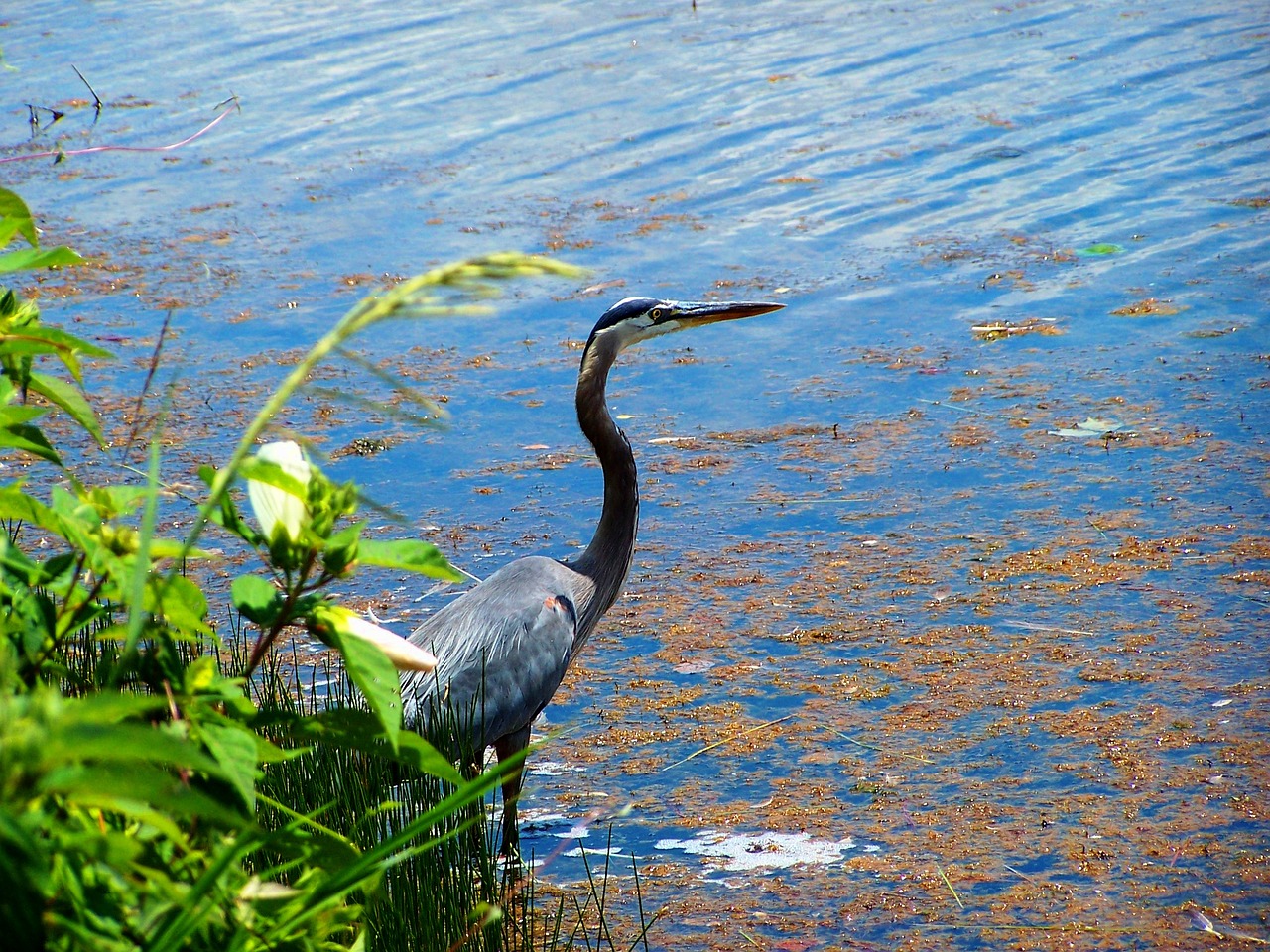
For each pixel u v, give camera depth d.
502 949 7.51
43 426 15.96
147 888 2.85
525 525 13.34
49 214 23.69
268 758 3.35
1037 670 10.38
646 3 34.84
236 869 3.23
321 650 11.16
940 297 18.75
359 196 23.55
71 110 28.02
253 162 25.52
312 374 17.36
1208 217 20.72
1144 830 8.44
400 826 7.71
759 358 17.41
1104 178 22.53
